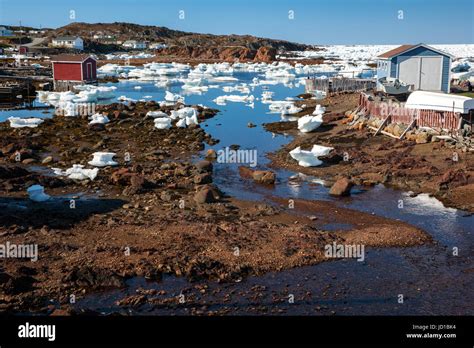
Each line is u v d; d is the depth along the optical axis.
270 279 17.56
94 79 78.69
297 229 21.58
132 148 38.19
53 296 16.36
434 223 22.69
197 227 21.62
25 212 23.67
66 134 42.78
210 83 94.44
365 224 22.70
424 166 29.73
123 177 28.92
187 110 50.56
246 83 93.56
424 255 19.45
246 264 18.47
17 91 66.50
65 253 19.22
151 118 49.19
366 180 29.17
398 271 18.17
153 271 17.89
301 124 42.56
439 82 48.06
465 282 17.41
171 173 30.89
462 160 29.92
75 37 170.75
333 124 43.25
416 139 34.03
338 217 23.66
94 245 19.98
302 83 91.62
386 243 20.41
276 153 36.53
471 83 54.16
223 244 20.02
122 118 49.34
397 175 29.16
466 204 24.88
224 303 16.03
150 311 15.55
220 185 29.19
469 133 32.91
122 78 100.12
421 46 47.41
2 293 16.31
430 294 16.62
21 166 33.09
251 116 52.84
